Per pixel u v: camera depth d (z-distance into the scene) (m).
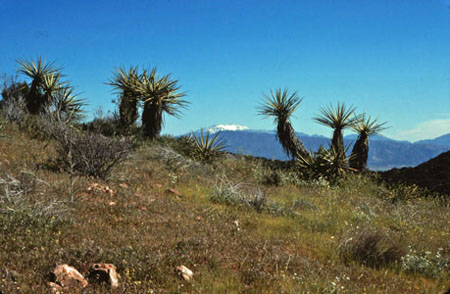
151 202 9.17
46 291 4.29
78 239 6.15
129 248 5.81
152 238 6.71
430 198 16.42
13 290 4.18
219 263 5.82
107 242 6.17
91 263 5.17
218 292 4.94
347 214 11.33
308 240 8.19
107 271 4.81
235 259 6.18
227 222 8.91
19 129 16.50
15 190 7.89
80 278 4.65
